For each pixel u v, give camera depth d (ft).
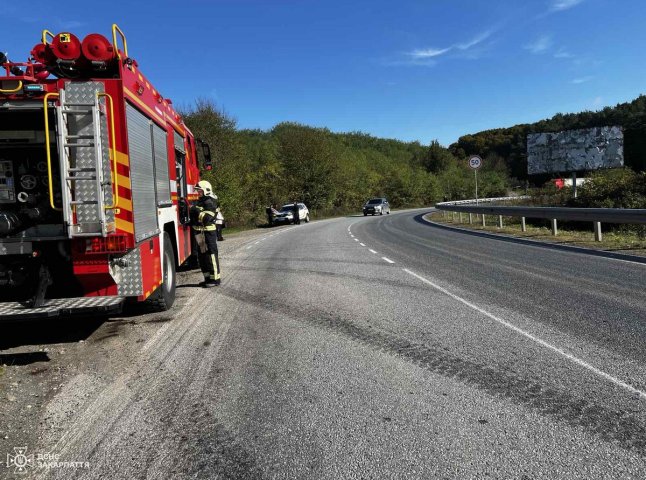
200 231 32.27
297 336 19.84
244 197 129.80
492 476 9.68
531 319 21.49
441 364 16.11
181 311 25.12
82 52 17.44
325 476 9.82
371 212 168.35
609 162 93.15
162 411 13.05
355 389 14.20
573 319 21.31
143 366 16.70
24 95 17.06
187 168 35.73
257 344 18.89
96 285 19.11
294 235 81.05
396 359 16.72
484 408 12.74
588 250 45.14
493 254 44.88
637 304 23.73
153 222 22.22
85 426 12.28
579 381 14.37
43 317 16.74
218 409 13.09
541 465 10.02
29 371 16.38
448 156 363.35
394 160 358.43
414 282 31.60
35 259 18.06
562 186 110.73
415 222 106.93
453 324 20.99
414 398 13.47
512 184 272.92
